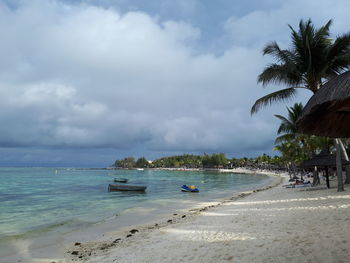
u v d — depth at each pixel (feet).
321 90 11.59
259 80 60.49
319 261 18.11
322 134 15.35
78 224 48.24
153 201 81.71
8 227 46.52
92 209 67.21
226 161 603.67
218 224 37.63
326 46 56.18
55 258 28.99
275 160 361.10
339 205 39.91
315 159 73.61
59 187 142.82
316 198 52.95
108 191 118.73
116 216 55.77
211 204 71.51
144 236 35.40
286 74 58.44
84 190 124.57
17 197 96.22
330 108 13.10
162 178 258.37
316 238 23.43
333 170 161.68
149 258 24.45
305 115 12.10
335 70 57.77
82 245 33.71
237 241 26.37
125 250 28.73
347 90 9.71
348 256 18.11
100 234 39.88
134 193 110.52
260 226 32.40
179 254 24.48
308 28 55.72
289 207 45.34
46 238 38.32
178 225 40.68
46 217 56.59
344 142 137.18
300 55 57.21
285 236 25.75
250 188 130.21
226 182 192.03
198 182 192.34
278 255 20.49
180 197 93.66
